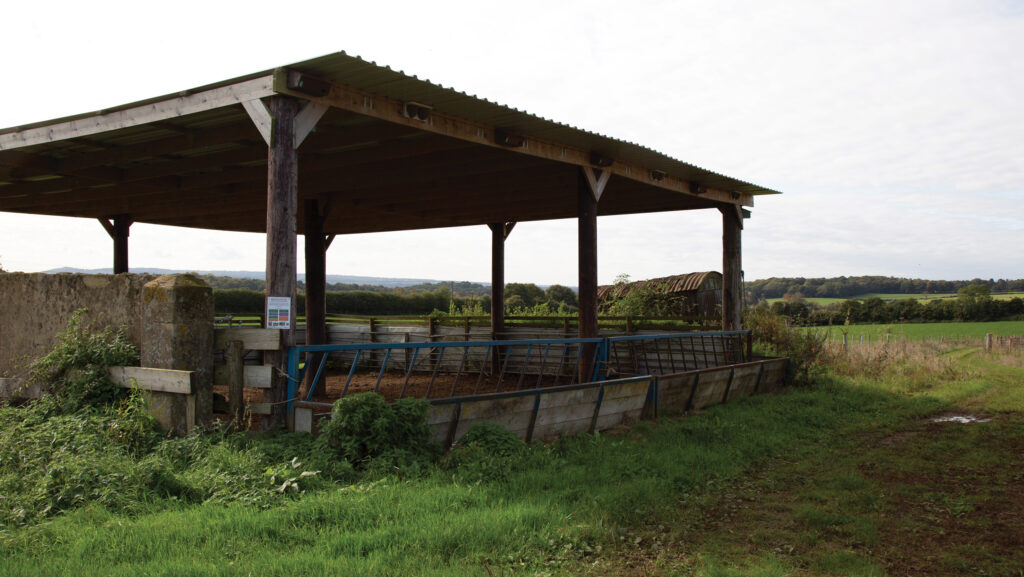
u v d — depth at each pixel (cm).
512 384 1225
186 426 583
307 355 612
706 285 1905
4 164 851
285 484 470
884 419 940
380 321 1661
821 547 445
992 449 755
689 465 633
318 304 1180
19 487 447
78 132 710
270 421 594
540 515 446
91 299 666
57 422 564
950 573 407
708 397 961
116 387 624
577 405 730
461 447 590
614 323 1529
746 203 1307
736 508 527
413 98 656
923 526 491
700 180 1129
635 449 676
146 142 807
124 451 534
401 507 445
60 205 1332
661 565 395
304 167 933
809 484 601
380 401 562
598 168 945
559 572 375
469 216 1460
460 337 1493
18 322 725
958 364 1731
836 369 1473
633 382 805
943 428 889
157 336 605
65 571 331
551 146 861
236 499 450
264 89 571
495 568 370
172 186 1071
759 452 711
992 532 480
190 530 389
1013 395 1204
